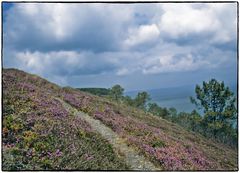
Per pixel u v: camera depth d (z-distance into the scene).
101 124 20.30
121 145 16.75
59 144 12.70
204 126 45.69
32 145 12.05
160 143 18.52
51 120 14.63
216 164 18.94
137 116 31.83
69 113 17.77
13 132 12.43
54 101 20.53
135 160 15.12
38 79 32.56
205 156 20.33
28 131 12.67
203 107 45.72
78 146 13.22
